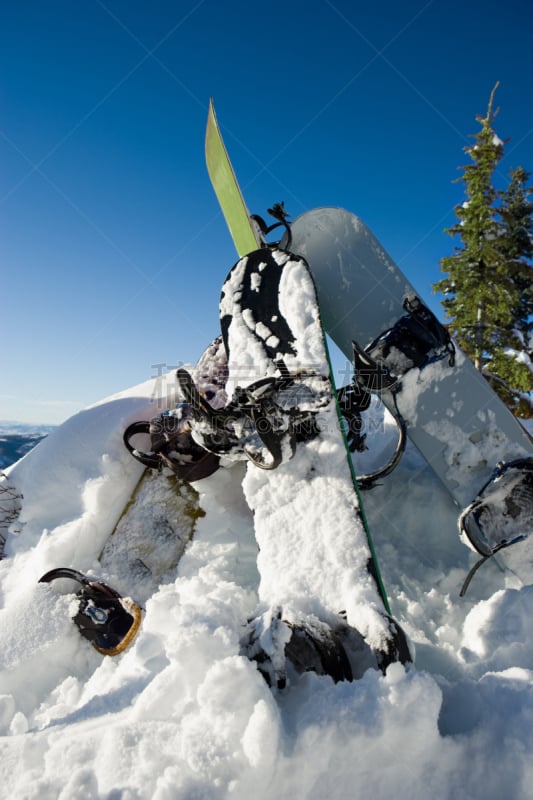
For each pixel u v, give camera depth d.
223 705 1.27
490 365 12.78
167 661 1.69
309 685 1.43
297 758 1.23
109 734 1.29
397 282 2.60
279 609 1.60
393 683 1.33
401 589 2.23
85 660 2.12
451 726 1.42
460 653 1.88
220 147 2.89
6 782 1.27
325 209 2.75
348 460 2.01
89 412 2.93
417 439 2.46
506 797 1.25
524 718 1.35
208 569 2.31
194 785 1.14
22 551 2.63
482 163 13.26
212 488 2.58
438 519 2.50
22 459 3.16
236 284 2.50
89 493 2.63
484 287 12.84
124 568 2.43
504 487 2.16
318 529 1.92
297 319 2.28
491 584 2.23
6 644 2.08
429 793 1.26
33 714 1.91
